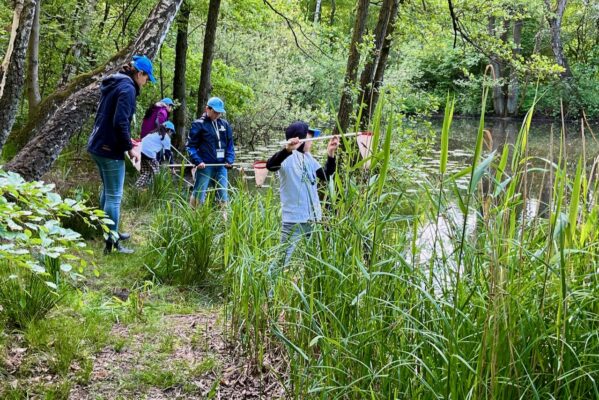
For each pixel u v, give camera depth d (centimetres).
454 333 215
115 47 1182
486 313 217
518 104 2589
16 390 279
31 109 747
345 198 302
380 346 247
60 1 989
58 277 365
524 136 229
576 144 1501
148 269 455
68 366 308
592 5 2570
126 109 491
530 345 207
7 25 870
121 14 1150
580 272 245
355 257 259
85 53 1110
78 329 346
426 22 822
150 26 616
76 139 1059
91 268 465
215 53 1512
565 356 216
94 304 389
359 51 648
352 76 656
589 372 212
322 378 251
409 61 1565
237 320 358
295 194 408
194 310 411
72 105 541
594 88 2434
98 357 328
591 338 222
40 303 352
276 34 1584
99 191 632
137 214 674
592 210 242
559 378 206
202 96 1098
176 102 1115
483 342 203
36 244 234
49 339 333
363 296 260
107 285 435
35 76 751
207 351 345
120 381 306
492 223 237
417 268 246
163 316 394
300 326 286
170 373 315
